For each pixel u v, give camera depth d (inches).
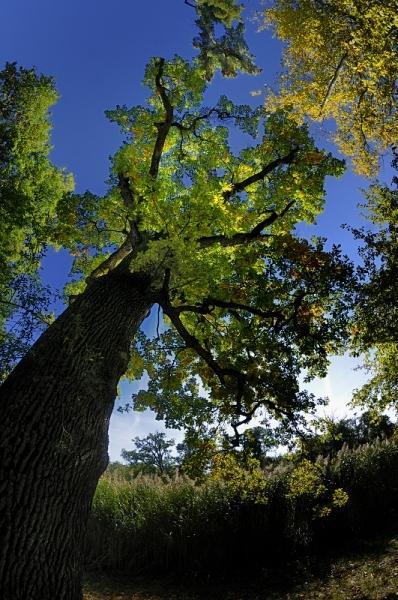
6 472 158.4
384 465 442.0
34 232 326.0
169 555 335.3
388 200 416.5
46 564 150.7
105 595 287.3
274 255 343.6
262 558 339.6
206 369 363.6
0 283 238.2
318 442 339.6
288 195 330.3
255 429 347.9
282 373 340.5
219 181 255.6
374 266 383.6
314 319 344.8
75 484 170.2
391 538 344.8
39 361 194.5
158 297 256.5
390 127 478.6
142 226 240.7
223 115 346.9
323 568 310.2
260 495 330.6
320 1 456.4
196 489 376.8
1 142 317.1
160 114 354.6
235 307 324.5
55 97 351.6
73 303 240.2
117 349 217.9
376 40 362.3
